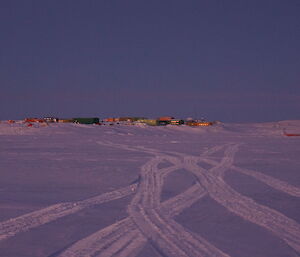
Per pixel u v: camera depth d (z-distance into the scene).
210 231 7.94
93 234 7.59
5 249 6.72
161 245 6.89
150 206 10.34
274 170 18.83
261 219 9.02
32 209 9.87
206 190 13.03
